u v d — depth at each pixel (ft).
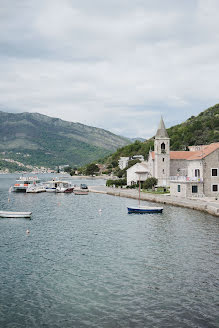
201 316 73.77
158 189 344.49
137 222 181.98
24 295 86.07
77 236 149.28
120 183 460.96
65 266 107.04
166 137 360.07
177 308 77.51
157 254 117.60
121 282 92.94
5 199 333.21
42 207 261.65
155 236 144.87
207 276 95.81
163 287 88.99
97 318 73.92
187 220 180.04
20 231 163.53
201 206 211.61
